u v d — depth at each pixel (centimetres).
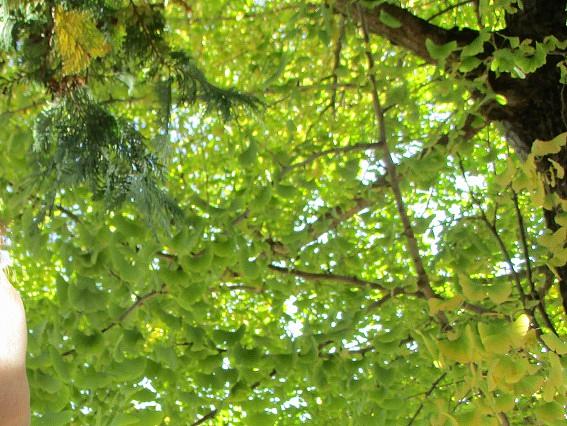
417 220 361
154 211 239
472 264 344
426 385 436
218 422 562
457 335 223
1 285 78
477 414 228
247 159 313
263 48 438
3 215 303
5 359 72
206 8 505
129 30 227
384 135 349
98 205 325
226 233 331
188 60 237
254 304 584
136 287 317
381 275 558
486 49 339
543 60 291
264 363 324
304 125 464
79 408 312
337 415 438
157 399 339
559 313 454
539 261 356
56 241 336
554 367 205
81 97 225
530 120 329
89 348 304
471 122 354
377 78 367
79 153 226
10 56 238
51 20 208
